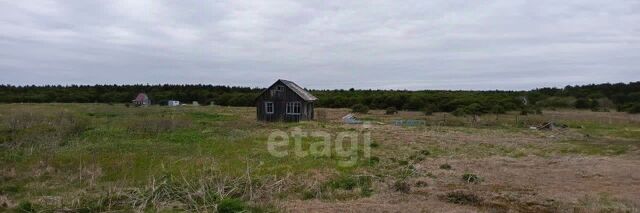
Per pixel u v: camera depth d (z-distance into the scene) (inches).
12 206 433.7
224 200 435.5
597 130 1348.4
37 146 783.1
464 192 506.9
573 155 816.9
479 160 745.6
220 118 1630.2
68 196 470.0
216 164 636.7
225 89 4104.3
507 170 656.4
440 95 2630.4
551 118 1766.7
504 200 483.2
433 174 614.9
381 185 540.7
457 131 1214.3
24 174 579.8
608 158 778.2
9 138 858.8
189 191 473.7
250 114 1936.5
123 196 465.7
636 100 2908.5
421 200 480.7
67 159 668.7
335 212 430.9
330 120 1620.3
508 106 2241.6
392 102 2455.7
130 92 3796.8
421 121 1497.3
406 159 737.0
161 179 538.0
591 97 3061.0
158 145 818.8
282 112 1603.1
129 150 757.3
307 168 627.5
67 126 1038.4
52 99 3282.5
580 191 526.0
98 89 4013.3
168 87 4247.0
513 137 1102.4
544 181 582.6
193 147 807.7
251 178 534.9
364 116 1879.9
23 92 3538.4
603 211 443.8
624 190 531.2
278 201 465.4
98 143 836.6
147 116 1563.7
